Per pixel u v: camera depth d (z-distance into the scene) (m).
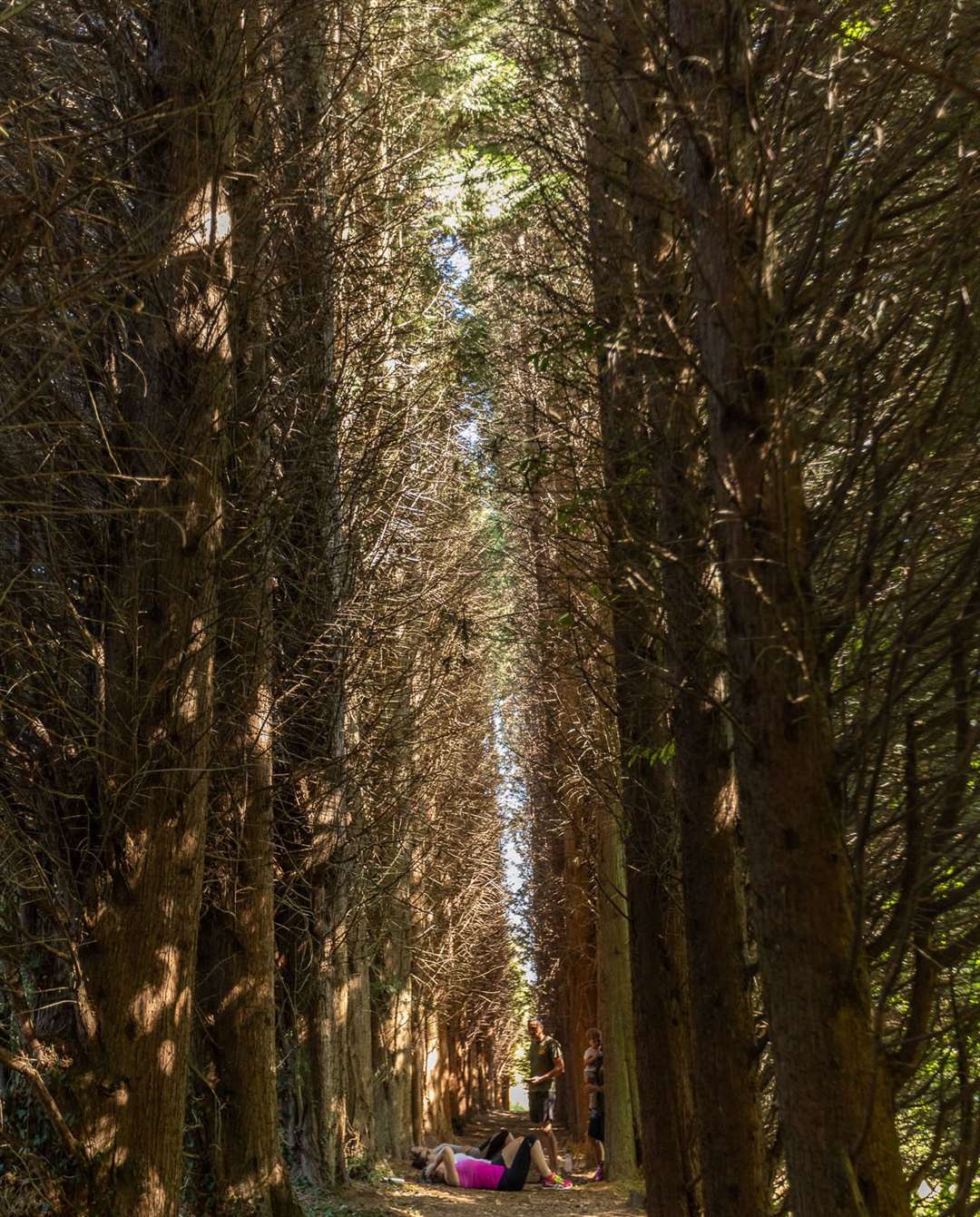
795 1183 3.19
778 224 3.90
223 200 6.54
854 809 3.52
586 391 5.86
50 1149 5.51
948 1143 4.35
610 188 5.32
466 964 25.58
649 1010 6.57
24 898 5.86
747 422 3.57
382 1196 13.13
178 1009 5.57
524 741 21.98
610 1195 13.83
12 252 4.08
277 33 7.64
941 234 3.59
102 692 5.78
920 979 3.67
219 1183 8.49
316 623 11.80
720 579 3.74
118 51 6.41
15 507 5.99
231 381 6.94
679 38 4.04
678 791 5.45
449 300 12.63
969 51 3.52
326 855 12.69
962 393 3.50
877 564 3.91
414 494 13.25
